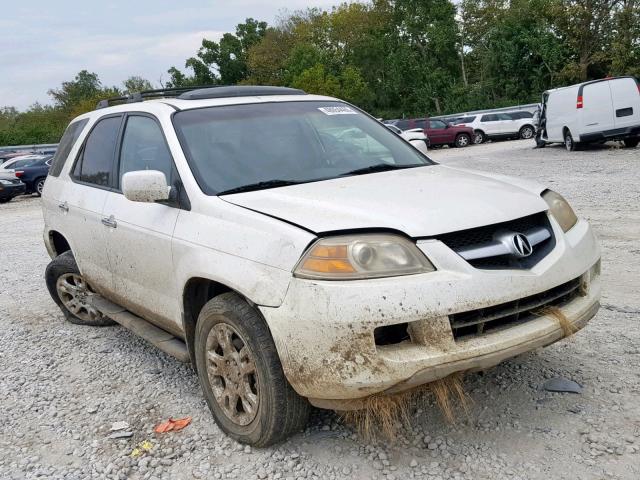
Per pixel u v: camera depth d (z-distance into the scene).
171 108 4.21
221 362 3.42
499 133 31.92
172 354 3.95
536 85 45.69
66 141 5.66
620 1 39.72
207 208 3.50
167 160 3.94
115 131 4.76
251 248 3.11
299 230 2.98
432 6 56.00
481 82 50.62
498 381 3.81
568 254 3.25
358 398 2.86
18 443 3.68
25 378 4.64
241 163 3.83
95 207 4.66
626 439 3.09
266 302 2.96
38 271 8.50
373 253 2.83
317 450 3.27
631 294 5.20
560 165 15.50
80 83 83.88
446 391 3.08
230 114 4.21
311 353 2.82
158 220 3.83
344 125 4.47
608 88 17.53
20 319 6.21
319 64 54.59
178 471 3.24
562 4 40.78
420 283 2.78
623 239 7.14
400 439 3.29
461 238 2.97
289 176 3.80
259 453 3.31
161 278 3.86
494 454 3.08
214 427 3.64
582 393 3.58
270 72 69.75
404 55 55.44
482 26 55.12
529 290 2.99
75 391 4.35
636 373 3.77
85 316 5.71
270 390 3.08
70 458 3.46
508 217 3.09
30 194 23.70
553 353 4.15
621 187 10.85
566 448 3.07
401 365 2.74
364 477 3.01
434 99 54.25
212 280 3.31
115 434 3.65
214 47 73.12
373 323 2.72
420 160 4.38
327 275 2.81
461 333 2.92
